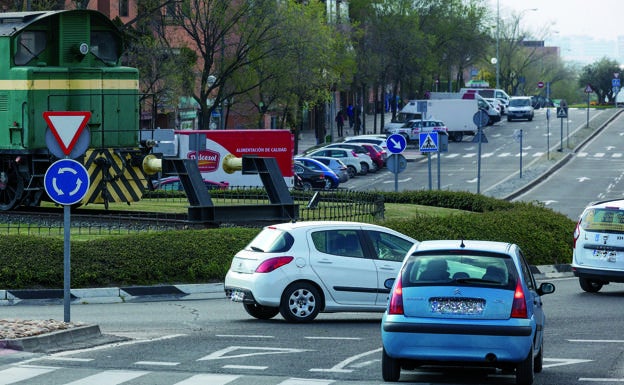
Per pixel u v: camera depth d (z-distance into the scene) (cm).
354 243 3681
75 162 3209
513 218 6231
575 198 10431
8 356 2833
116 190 5797
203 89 11250
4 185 5919
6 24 5812
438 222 5797
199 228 5572
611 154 14800
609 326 3641
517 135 12156
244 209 5603
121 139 5925
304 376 2594
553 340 3284
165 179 8794
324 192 7800
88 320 3681
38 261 4388
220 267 4694
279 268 3584
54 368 2666
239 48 11394
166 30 12050
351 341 3188
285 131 9856
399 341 2448
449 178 12412
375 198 6625
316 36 11950
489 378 2652
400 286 2488
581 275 4747
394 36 17712
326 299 3622
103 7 12206
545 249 6031
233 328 3475
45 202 6744
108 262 4516
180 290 4497
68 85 5775
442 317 2441
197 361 2791
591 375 2655
